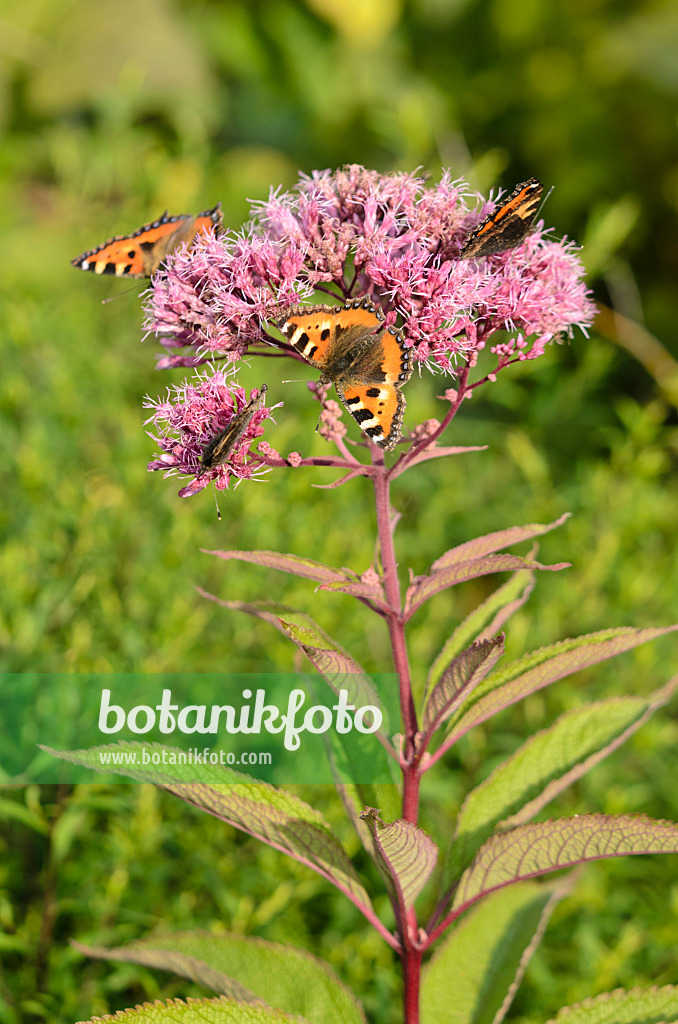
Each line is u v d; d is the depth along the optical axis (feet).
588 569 3.46
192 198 4.60
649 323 5.99
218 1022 2.77
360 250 2.89
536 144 6.48
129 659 3.35
